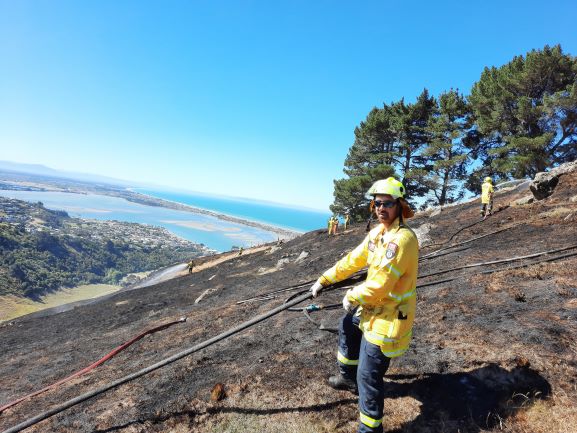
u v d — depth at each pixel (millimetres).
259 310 7715
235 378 3801
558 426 2420
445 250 9984
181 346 6277
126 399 3838
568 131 25344
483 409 2721
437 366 3336
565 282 4887
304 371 3705
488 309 4496
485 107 29000
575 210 10305
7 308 128875
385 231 2479
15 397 5902
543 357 3160
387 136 37188
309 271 16328
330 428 2809
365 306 2508
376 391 2385
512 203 15898
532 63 25453
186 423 3168
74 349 9539
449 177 33688
